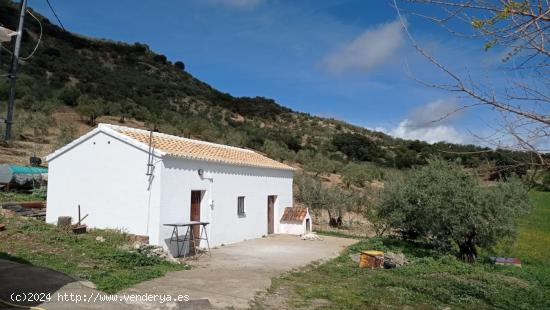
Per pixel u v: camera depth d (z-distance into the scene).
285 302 8.93
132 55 94.31
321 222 30.41
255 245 17.97
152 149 13.85
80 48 84.31
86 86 59.41
